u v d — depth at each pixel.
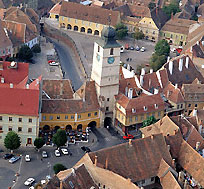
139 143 157.25
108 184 143.38
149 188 156.25
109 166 148.88
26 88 183.75
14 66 198.88
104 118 199.88
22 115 175.50
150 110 199.75
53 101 191.12
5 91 177.62
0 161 169.38
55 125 192.38
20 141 177.25
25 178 161.38
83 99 194.88
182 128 176.38
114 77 197.12
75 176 139.25
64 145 183.00
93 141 188.88
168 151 160.62
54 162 172.12
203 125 184.00
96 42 193.75
